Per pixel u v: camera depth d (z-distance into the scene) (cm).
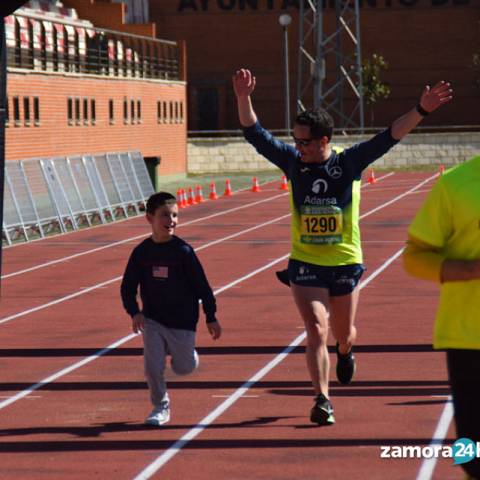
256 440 1791
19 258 5106
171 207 1852
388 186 10075
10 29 8006
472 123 15088
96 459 1703
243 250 5266
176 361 1894
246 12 15250
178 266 1861
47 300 3709
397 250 5084
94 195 6981
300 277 1847
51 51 8538
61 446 1784
